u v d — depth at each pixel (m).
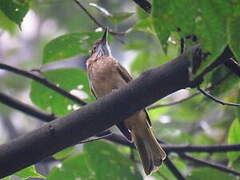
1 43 19.89
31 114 10.55
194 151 10.73
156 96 6.58
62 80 10.47
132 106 6.70
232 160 10.70
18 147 6.98
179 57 6.37
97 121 6.82
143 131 9.64
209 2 4.79
